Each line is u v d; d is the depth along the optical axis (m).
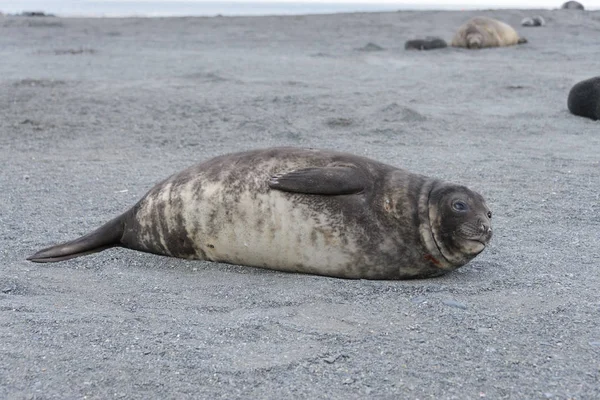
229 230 7.05
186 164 12.24
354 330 5.82
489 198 10.14
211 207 7.08
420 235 6.87
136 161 12.55
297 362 5.26
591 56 27.83
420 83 21.23
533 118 16.42
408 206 6.88
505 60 26.98
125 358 5.30
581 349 5.49
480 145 13.77
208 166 7.29
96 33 39.94
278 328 5.81
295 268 7.08
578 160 12.43
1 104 17.30
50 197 10.16
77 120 15.84
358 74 23.22
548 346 5.54
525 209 9.61
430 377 5.08
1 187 10.71
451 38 35.78
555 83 21.09
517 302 6.41
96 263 7.45
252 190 6.95
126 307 6.31
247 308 6.29
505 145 13.77
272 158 7.13
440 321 6.00
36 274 7.15
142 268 7.33
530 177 11.29
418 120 15.90
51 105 17.25
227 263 7.38
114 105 17.28
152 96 18.39
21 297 6.54
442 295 6.57
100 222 8.97
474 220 6.79
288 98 18.03
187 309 6.26
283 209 6.84
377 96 18.73
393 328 5.87
